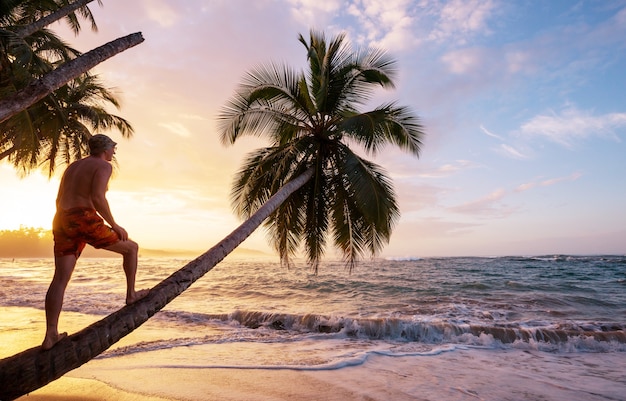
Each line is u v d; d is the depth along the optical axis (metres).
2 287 24.34
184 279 3.64
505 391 5.99
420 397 5.46
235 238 5.07
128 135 21.17
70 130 18.77
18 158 18.72
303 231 11.70
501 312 14.52
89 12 17.23
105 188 2.93
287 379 5.99
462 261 76.50
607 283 26.05
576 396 5.89
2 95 11.80
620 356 8.95
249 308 15.73
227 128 10.84
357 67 11.16
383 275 35.41
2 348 7.80
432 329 10.84
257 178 11.43
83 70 4.50
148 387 5.24
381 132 10.20
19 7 13.96
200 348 8.57
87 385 5.19
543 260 77.00
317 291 22.05
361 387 5.76
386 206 9.80
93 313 13.63
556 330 10.54
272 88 10.91
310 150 10.70
